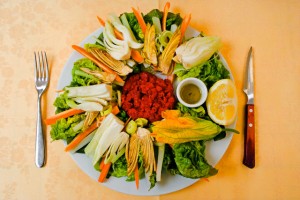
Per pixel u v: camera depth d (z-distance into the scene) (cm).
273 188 41
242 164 41
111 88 38
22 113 41
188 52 38
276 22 45
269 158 42
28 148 40
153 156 37
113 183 38
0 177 39
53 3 43
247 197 41
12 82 41
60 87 39
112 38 39
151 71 41
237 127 41
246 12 45
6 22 43
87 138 39
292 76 44
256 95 43
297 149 42
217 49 39
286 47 44
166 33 39
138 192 38
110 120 37
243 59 43
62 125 37
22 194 39
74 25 43
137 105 39
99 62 39
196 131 36
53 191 40
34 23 43
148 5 44
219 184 41
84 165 38
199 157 36
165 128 36
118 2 44
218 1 44
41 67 42
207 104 38
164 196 40
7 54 42
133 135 38
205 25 44
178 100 40
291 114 43
